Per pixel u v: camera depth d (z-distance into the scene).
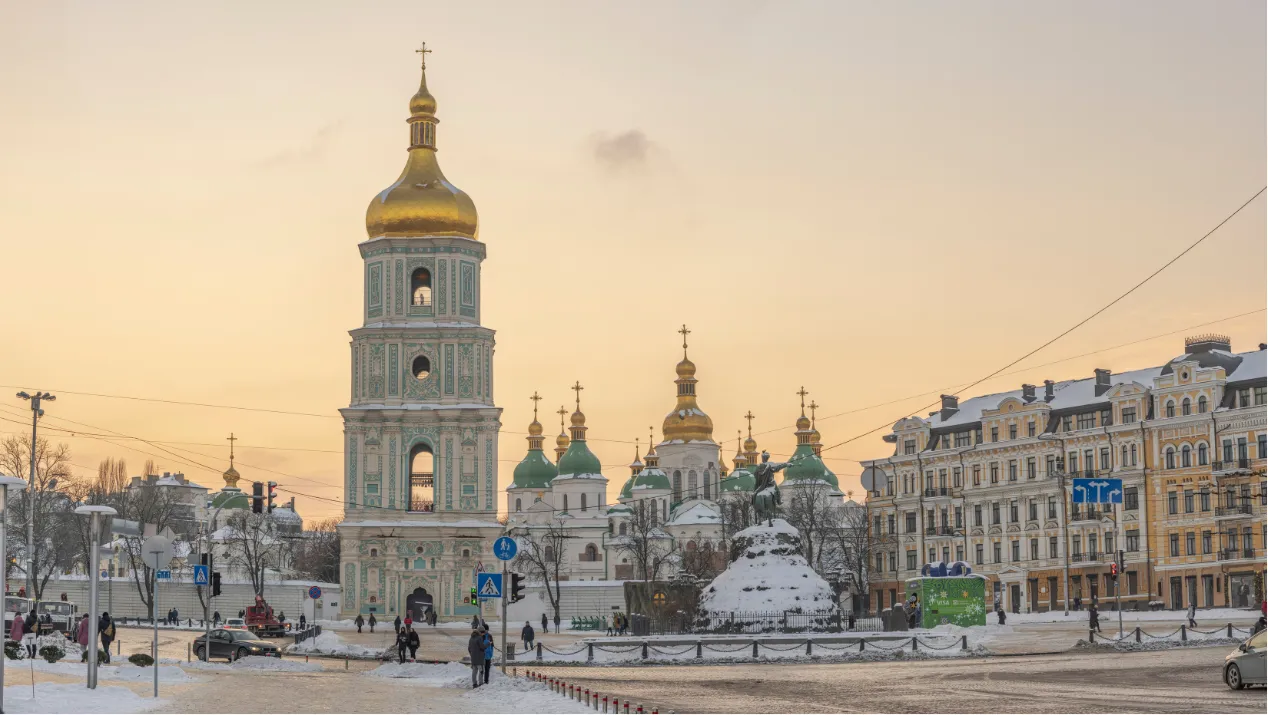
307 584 149.12
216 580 74.75
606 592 150.00
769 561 94.25
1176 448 128.50
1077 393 141.00
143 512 162.25
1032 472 140.88
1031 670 62.12
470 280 154.38
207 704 47.03
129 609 151.75
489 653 57.56
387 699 50.88
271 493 91.44
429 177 156.12
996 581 143.62
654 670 69.00
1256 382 123.44
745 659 74.00
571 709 47.00
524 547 172.38
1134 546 130.88
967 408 153.88
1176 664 62.84
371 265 153.88
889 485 157.38
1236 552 122.00
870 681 58.16
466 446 150.25
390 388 150.88
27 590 144.62
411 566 148.38
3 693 42.06
